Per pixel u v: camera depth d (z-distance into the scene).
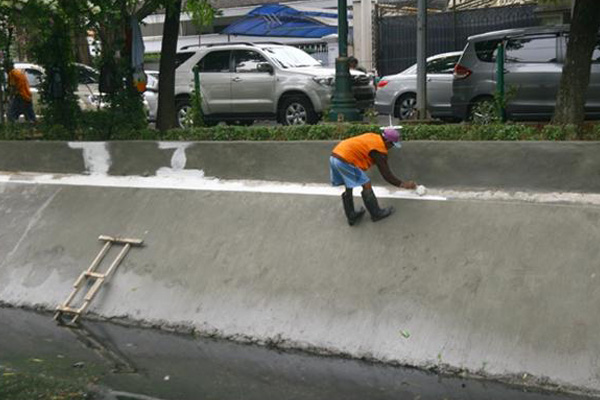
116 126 12.04
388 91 15.37
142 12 12.07
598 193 8.03
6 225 10.63
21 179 11.62
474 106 12.84
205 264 8.82
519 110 12.34
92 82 16.88
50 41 12.73
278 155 9.89
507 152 8.44
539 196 8.23
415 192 8.75
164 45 12.40
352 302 7.72
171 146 10.71
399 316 7.40
